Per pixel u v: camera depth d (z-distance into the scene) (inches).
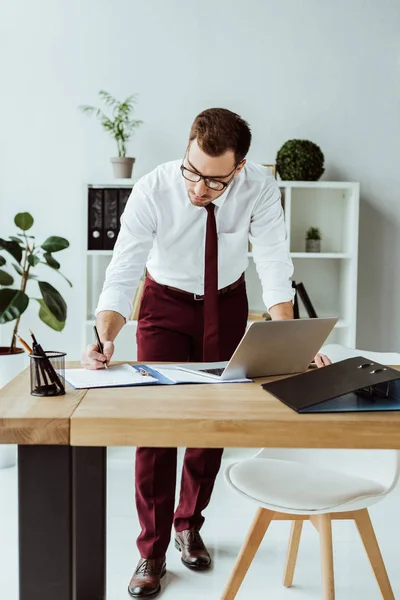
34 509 54.8
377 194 151.7
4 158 147.6
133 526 108.7
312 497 70.7
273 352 67.5
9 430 53.6
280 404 58.9
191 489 96.0
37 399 59.7
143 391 63.1
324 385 60.7
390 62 149.6
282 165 141.1
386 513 114.6
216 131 70.5
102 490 59.9
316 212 151.4
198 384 66.4
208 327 86.1
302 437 54.1
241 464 79.0
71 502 54.9
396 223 152.6
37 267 149.6
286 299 89.8
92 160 148.0
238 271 94.2
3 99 146.8
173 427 53.9
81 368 73.4
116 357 148.1
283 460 81.1
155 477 87.1
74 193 148.4
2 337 149.6
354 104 149.9
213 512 115.3
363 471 79.3
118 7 146.2
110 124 143.3
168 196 85.7
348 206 144.8
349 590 89.0
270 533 107.8
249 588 89.2
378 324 154.3
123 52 146.9
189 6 146.7
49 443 53.8
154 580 87.4
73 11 145.9
